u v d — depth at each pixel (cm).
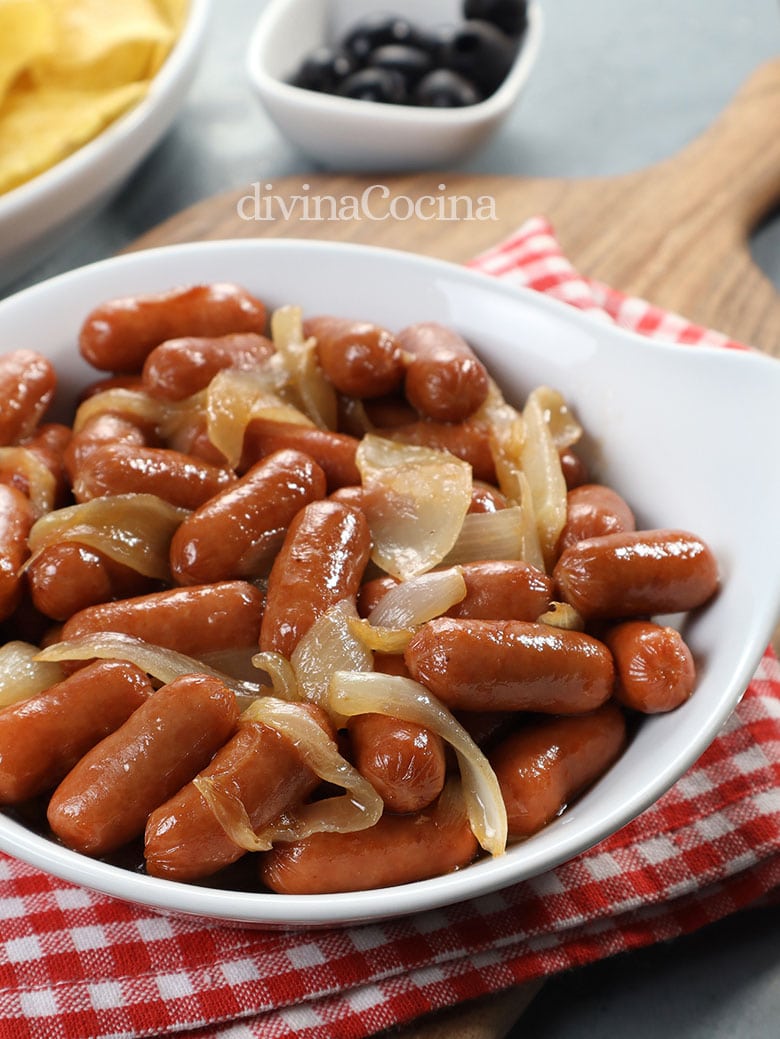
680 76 80
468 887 44
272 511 49
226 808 44
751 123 72
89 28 68
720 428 51
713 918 50
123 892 43
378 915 44
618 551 48
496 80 73
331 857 45
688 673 47
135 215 70
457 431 53
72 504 53
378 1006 47
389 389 54
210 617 48
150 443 53
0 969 47
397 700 46
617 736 48
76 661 48
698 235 67
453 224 67
